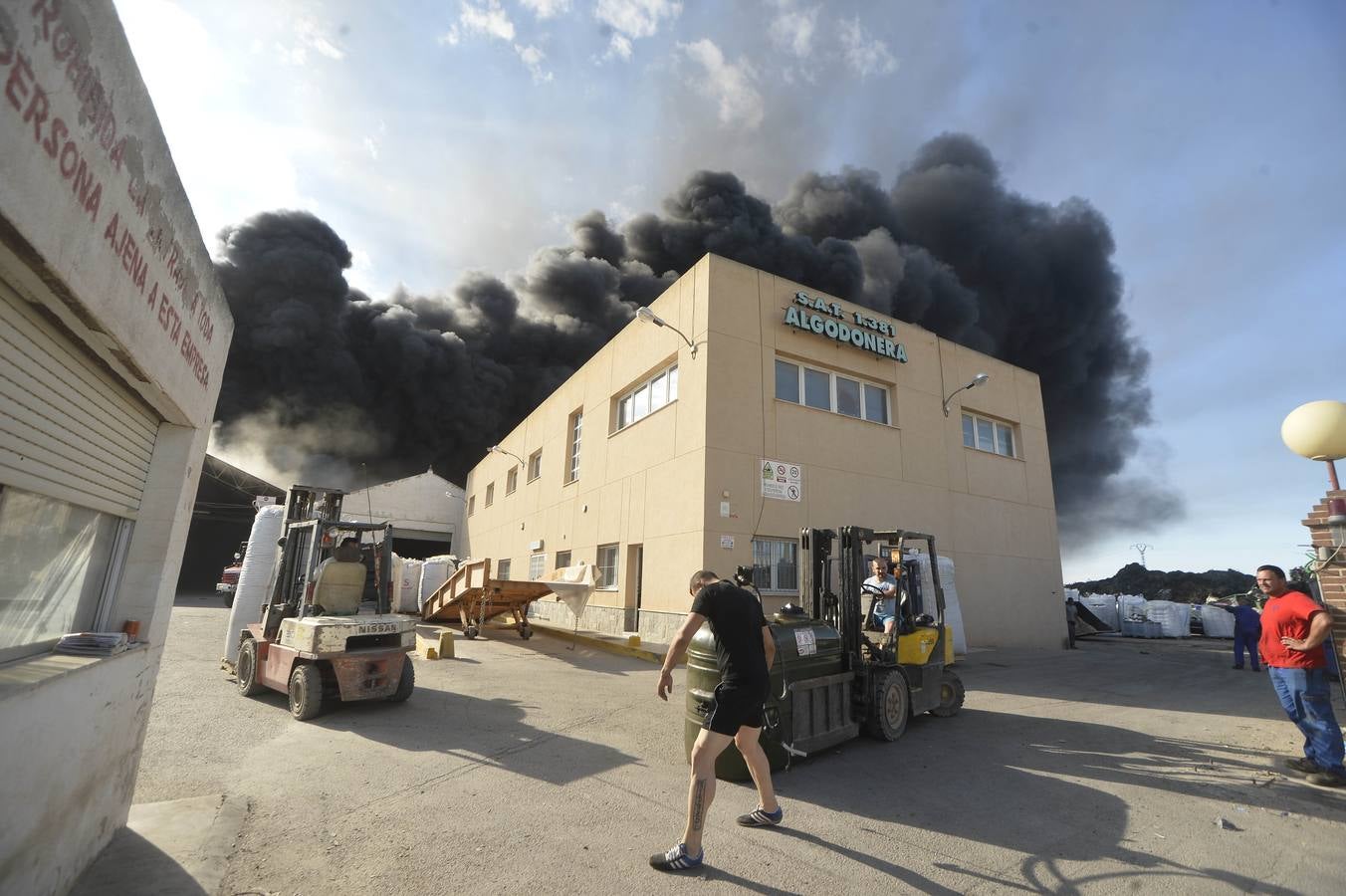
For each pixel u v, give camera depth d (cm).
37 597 287
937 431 1606
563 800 451
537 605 2023
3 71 172
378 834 385
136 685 358
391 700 752
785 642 555
